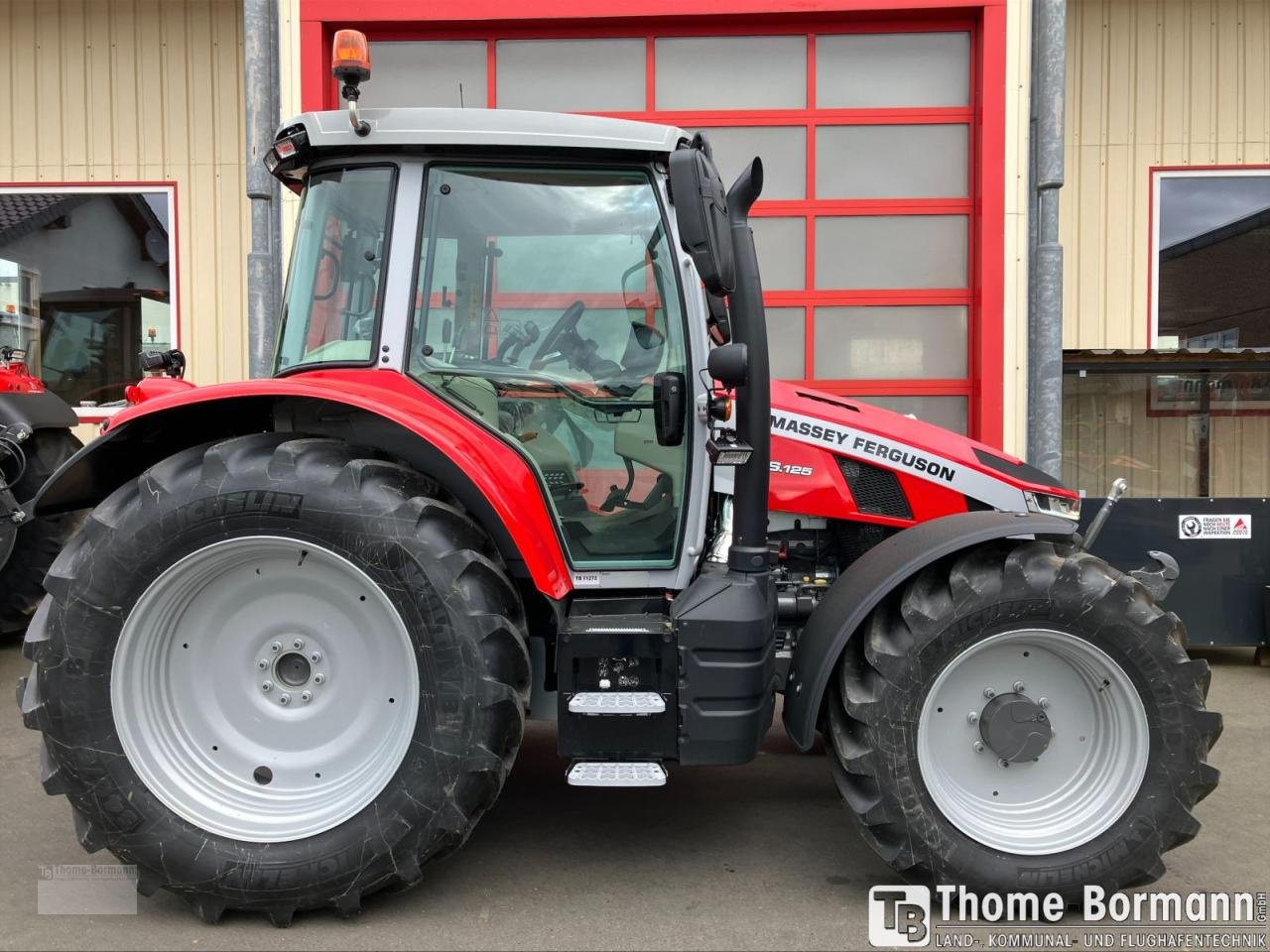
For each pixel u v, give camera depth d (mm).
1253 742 3430
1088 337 6285
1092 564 2270
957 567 2266
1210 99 6160
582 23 5586
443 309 2404
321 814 2170
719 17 5512
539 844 2629
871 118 5602
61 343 6398
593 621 2336
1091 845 2215
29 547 4469
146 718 2191
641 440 2463
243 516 2117
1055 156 5164
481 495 2275
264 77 5234
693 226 2061
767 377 2312
